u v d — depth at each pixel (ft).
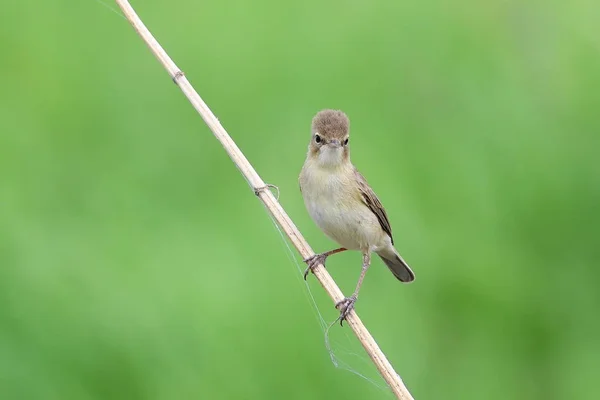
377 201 32.96
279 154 40.24
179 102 41.73
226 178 40.06
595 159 40.81
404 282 36.91
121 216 39.22
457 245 39.19
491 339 38.52
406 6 44.75
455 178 40.68
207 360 35.14
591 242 39.81
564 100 42.68
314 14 44.14
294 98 41.57
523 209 40.22
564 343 38.78
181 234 38.73
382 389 35.63
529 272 39.22
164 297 36.32
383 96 42.42
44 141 40.98
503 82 43.01
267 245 37.81
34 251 37.40
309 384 35.12
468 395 37.27
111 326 35.58
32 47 42.50
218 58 42.55
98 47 42.93
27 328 35.40
